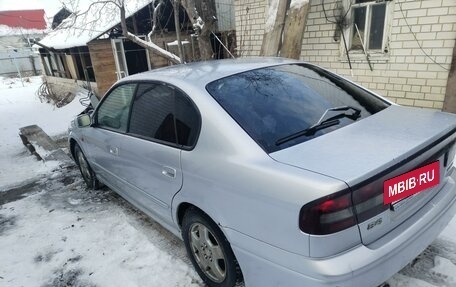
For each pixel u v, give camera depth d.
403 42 5.18
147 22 10.95
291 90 2.27
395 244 1.61
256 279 1.82
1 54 29.61
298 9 4.85
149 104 2.61
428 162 1.78
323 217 1.43
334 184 1.42
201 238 2.26
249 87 2.22
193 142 2.11
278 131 1.92
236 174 1.78
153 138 2.52
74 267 2.75
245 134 1.88
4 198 4.45
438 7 4.70
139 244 2.95
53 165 5.39
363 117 2.12
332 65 6.18
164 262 2.67
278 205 1.57
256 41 7.25
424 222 1.78
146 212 2.97
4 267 2.86
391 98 5.57
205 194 2.01
